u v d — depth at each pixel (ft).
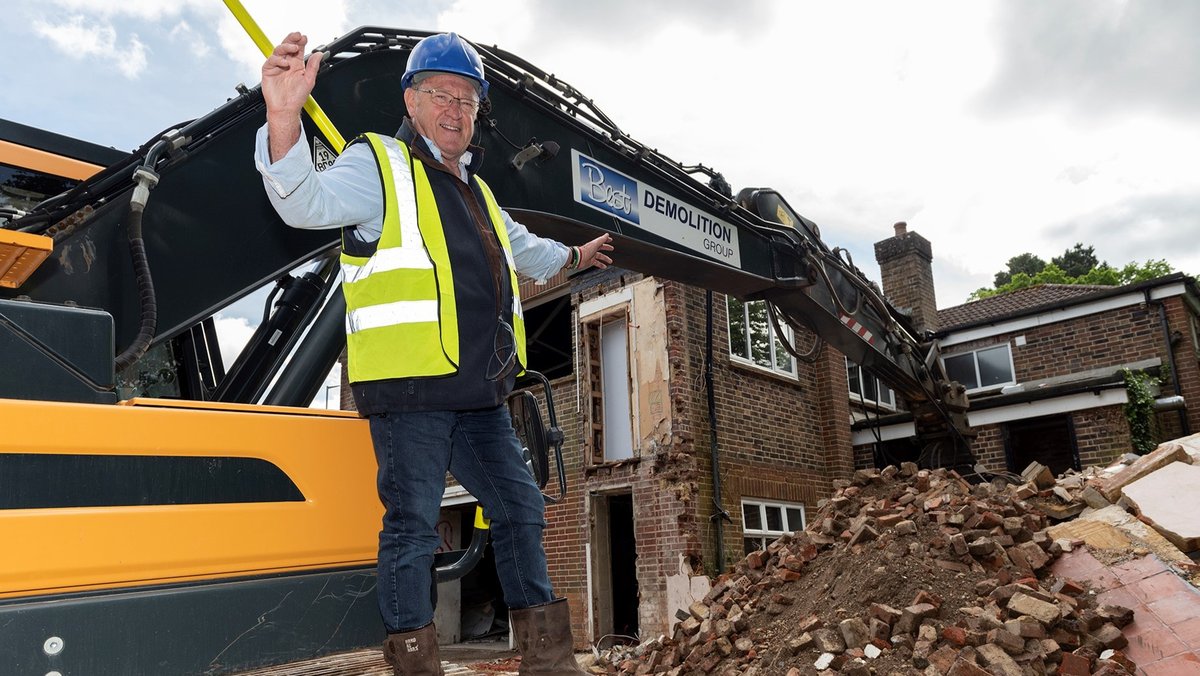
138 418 6.55
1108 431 37.58
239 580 6.79
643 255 17.30
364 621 7.32
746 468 34.22
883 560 17.21
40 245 6.67
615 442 35.65
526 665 7.40
